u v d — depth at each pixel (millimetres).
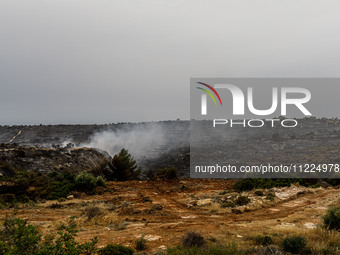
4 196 21078
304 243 8570
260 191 21500
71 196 22781
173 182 33031
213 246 8648
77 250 6582
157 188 29422
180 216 15430
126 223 13180
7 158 32500
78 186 25703
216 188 28328
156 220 14297
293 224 12531
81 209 17875
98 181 28359
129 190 27859
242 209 16859
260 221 13602
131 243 9805
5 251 6012
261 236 9703
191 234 9250
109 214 15117
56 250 6340
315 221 12984
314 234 9930
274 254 7941
